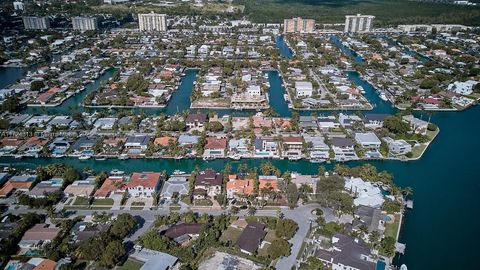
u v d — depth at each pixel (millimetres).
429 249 177000
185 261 161250
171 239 172375
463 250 177250
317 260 159750
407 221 196500
